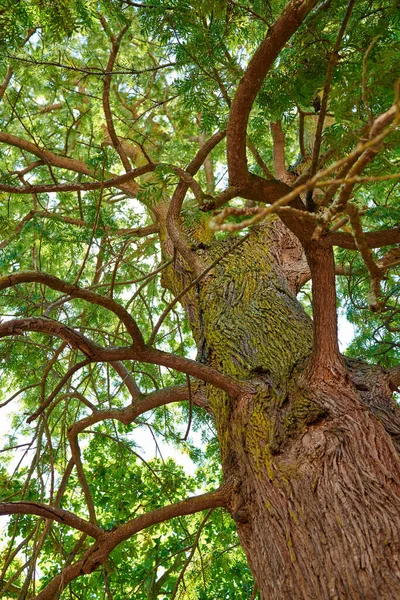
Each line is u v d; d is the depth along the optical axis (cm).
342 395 344
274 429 339
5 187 402
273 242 571
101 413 469
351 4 250
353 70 288
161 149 639
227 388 371
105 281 700
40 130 680
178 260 559
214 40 339
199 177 848
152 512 354
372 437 314
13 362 623
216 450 707
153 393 459
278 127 636
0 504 338
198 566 584
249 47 413
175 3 321
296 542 273
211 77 346
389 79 261
